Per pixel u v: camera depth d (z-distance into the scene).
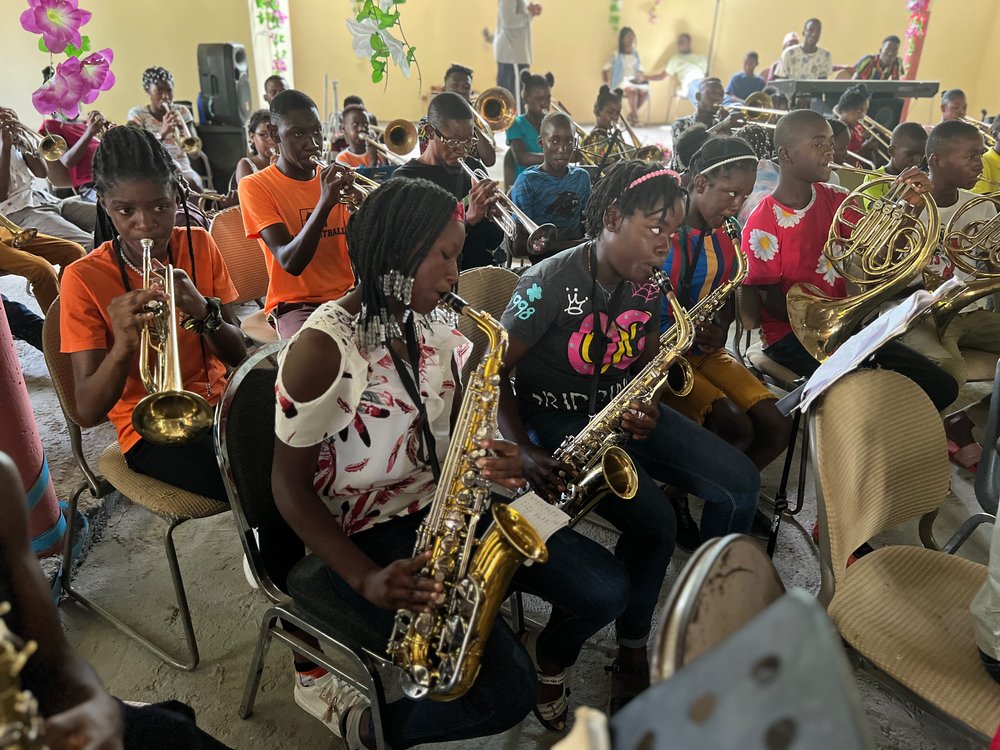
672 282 2.33
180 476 1.87
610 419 1.83
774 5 12.32
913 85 6.49
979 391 3.66
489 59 12.34
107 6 8.05
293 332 2.56
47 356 1.90
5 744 0.70
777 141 2.70
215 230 2.94
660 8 12.51
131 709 1.07
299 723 1.83
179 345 2.02
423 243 1.32
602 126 5.27
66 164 4.43
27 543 0.96
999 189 4.48
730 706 0.56
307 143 2.67
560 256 1.88
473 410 1.47
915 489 1.74
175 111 5.25
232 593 2.25
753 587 0.85
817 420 1.66
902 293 3.05
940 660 1.42
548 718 1.76
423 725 1.41
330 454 1.44
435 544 1.39
